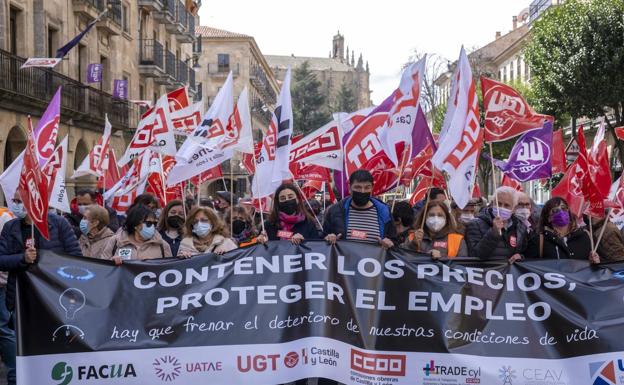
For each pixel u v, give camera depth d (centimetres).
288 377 625
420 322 629
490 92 769
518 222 708
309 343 631
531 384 616
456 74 734
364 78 15112
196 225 700
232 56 7638
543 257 693
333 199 1337
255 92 8288
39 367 598
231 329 624
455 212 959
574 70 2597
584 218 844
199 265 629
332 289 636
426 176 1191
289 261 638
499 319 625
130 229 736
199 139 817
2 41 2172
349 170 960
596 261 630
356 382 629
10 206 788
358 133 959
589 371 614
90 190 1027
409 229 813
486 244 631
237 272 632
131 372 607
